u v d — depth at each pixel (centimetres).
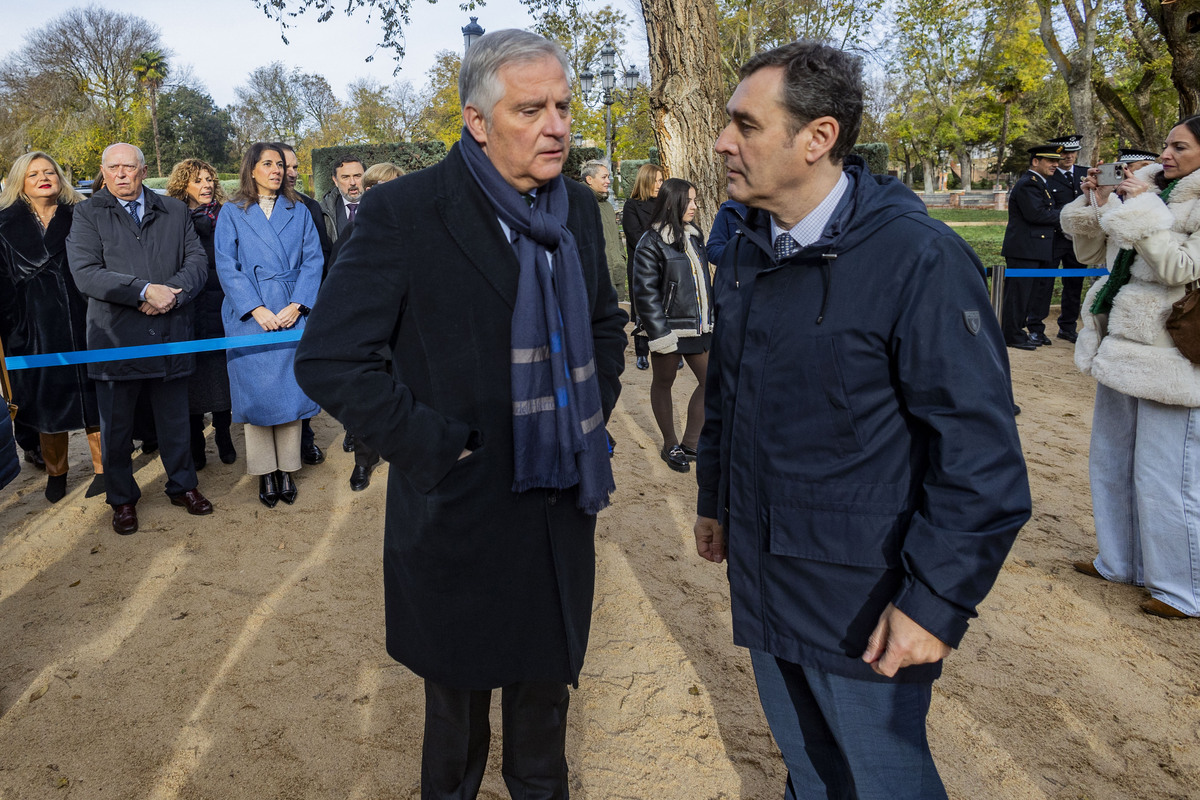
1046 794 222
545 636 174
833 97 135
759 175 142
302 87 5978
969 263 134
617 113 2895
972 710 258
